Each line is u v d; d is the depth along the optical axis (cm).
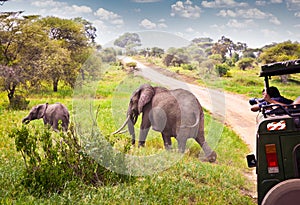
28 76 3133
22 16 3431
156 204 748
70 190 768
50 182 787
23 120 1550
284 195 587
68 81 3356
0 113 2277
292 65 654
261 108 691
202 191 852
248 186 994
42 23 3709
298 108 647
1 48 3145
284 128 614
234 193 866
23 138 808
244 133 1795
